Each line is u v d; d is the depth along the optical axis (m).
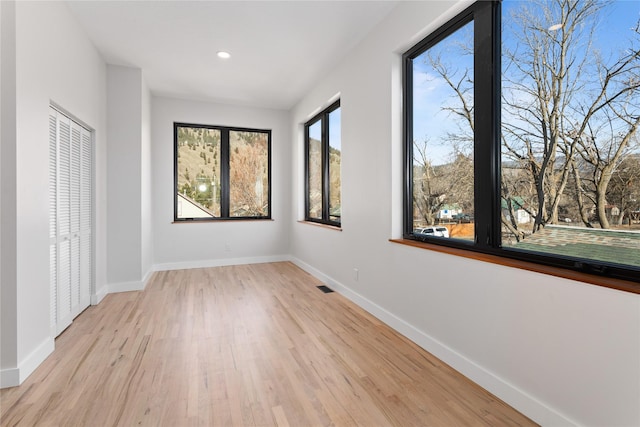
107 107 3.67
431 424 1.53
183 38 3.12
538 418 1.53
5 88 1.83
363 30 2.96
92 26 2.90
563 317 1.44
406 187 2.66
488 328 1.81
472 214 2.09
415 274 2.41
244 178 5.43
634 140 1.30
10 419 1.54
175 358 2.15
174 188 4.99
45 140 2.19
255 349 2.29
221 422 1.53
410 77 2.62
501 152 1.88
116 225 3.72
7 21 1.83
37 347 2.06
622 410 1.24
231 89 4.52
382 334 2.56
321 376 1.94
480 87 1.98
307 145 5.10
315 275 4.41
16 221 1.84
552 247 1.62
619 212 1.35
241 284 4.05
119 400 1.70
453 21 2.16
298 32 3.00
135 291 3.74
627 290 1.21
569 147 1.54
